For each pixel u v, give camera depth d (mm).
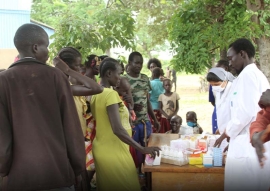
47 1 13109
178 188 3369
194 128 5516
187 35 5023
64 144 2375
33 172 2275
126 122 3658
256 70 3129
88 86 2955
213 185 3344
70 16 5113
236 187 3145
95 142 3576
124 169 3502
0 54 8531
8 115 2318
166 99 6520
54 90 2363
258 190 3068
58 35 5082
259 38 5367
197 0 5262
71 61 3375
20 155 2275
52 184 2314
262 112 2520
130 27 5270
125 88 4289
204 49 4758
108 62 3652
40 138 2299
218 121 3711
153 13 14758
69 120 2393
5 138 2271
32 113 2301
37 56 2441
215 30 4805
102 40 5160
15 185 2273
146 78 5000
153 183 3385
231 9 4836
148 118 5055
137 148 3340
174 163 3402
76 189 3471
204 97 16734
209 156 3324
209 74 3717
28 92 2312
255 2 5047
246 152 3088
